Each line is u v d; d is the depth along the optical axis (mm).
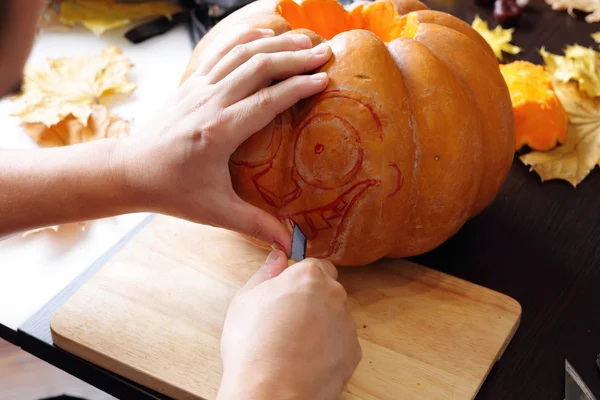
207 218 659
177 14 1115
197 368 661
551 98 866
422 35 712
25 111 943
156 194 656
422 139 667
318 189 662
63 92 976
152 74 1029
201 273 732
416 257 763
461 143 670
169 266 737
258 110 632
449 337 683
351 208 665
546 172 835
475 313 700
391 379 654
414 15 742
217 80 657
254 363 580
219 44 688
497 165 725
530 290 733
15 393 911
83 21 1091
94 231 839
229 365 591
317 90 645
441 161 669
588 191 825
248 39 678
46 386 922
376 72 652
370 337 684
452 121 667
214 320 694
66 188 678
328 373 595
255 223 658
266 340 588
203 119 636
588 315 712
